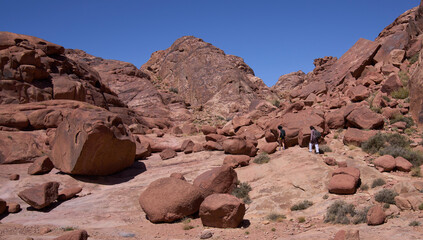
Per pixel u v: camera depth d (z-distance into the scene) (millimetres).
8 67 24219
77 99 27406
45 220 11227
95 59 58281
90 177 16594
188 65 62594
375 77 24172
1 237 8742
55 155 17156
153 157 21312
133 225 10797
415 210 8852
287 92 63500
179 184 11406
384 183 11453
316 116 18938
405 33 28266
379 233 7629
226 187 12578
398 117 18000
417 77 18797
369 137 15969
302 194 11992
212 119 44750
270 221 10148
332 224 9180
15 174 15570
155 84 61250
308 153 15727
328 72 35750
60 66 29312
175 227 10367
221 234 9250
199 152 20734
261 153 17578
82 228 10320
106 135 15977
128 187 15125
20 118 20953
